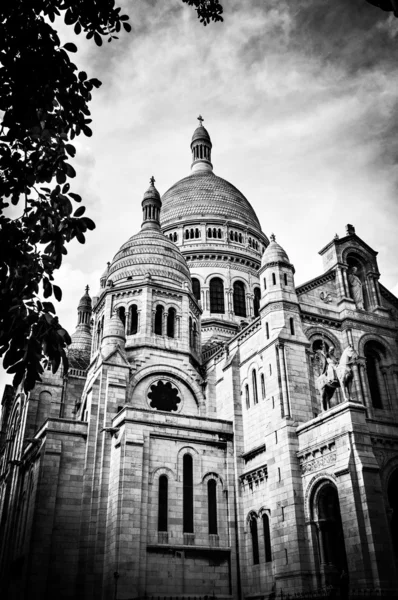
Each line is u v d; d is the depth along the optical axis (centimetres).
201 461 4781
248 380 5122
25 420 5781
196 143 10456
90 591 4194
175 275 6369
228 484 4769
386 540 3447
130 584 4009
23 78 1767
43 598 4166
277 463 4269
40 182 1891
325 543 3834
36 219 1859
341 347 4975
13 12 1772
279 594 3878
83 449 4838
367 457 3684
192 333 6238
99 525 4428
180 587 4200
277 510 4141
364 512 3503
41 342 1720
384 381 5006
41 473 4591
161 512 4431
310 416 4419
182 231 8375
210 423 4944
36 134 1819
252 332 5209
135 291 6047
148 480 4469
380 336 5131
